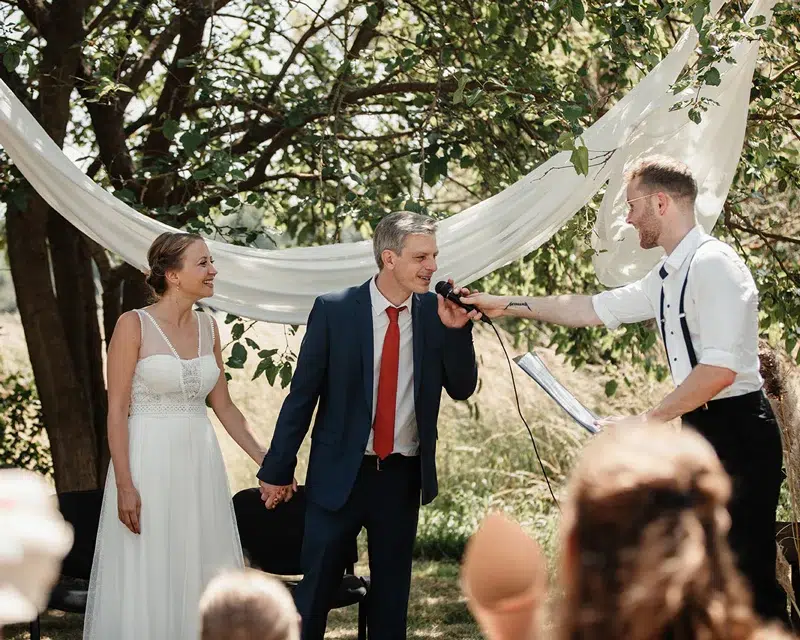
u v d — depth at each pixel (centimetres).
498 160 525
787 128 491
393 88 523
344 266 413
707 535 120
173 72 536
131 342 354
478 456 760
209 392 375
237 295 409
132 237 402
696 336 290
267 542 406
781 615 282
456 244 409
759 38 399
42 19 507
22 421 640
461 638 468
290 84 535
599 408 747
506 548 132
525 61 502
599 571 120
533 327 716
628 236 407
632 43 491
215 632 130
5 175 498
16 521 124
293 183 622
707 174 408
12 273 541
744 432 284
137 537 349
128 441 353
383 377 334
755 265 498
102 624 348
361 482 335
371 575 340
